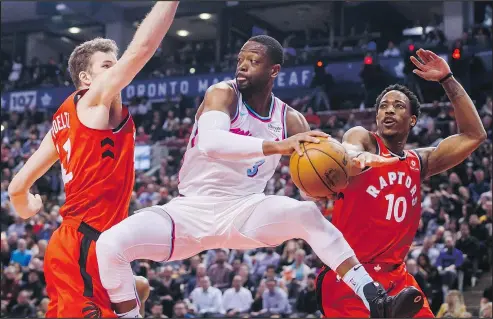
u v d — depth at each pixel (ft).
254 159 11.10
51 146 11.15
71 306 9.87
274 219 10.43
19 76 73.46
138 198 44.75
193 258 34.53
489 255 33.47
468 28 60.13
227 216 10.82
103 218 10.28
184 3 71.10
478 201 36.99
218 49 69.46
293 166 9.86
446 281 30.63
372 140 12.32
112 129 10.38
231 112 10.93
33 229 39.86
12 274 34.30
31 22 79.51
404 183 12.19
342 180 9.82
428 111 46.98
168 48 78.69
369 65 50.88
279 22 70.69
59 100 68.18
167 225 10.56
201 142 10.45
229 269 33.09
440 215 34.99
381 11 64.28
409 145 42.09
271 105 11.46
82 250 10.08
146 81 65.41
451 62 49.49
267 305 30.63
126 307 10.05
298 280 32.14
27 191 11.53
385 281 12.10
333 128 49.26
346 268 10.11
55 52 82.12
